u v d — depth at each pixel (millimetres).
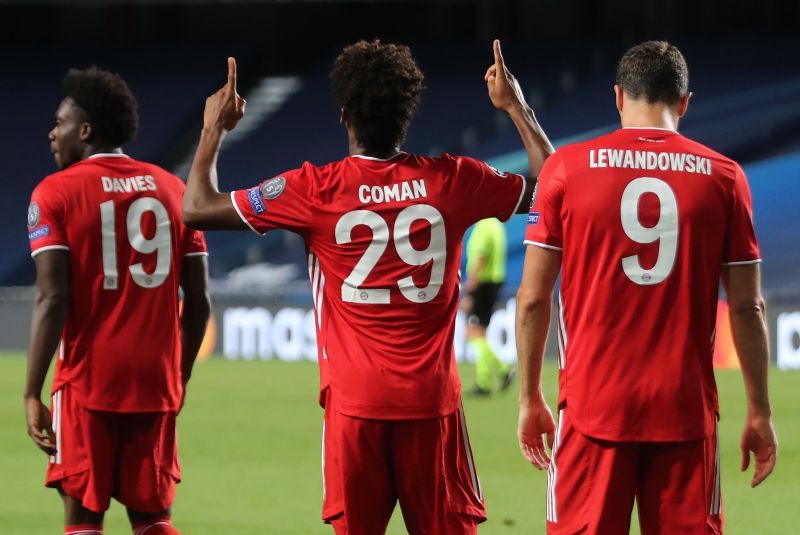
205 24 108938
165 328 17531
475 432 39781
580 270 14133
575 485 14203
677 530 14008
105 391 17078
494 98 16266
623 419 13938
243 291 76812
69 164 17766
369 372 14578
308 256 15242
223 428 41188
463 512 14938
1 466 33844
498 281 51031
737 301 14297
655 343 13977
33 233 16953
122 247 17219
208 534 24891
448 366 14867
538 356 14477
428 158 15008
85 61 104062
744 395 51031
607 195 14016
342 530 14977
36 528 25422
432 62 102062
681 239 13992
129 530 25203
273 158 97250
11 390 53125
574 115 95625
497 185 14992
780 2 102188
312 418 43969
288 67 108125
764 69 96375
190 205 14984
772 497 28766
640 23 104625
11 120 99125
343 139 98000
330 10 108438
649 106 14430
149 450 17375
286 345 73438
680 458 13984
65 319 16922
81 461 17109
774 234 85250
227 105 15523
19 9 108438
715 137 90750
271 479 31547
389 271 14664
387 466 14828
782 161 88875
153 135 98875
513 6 106562
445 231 14758
